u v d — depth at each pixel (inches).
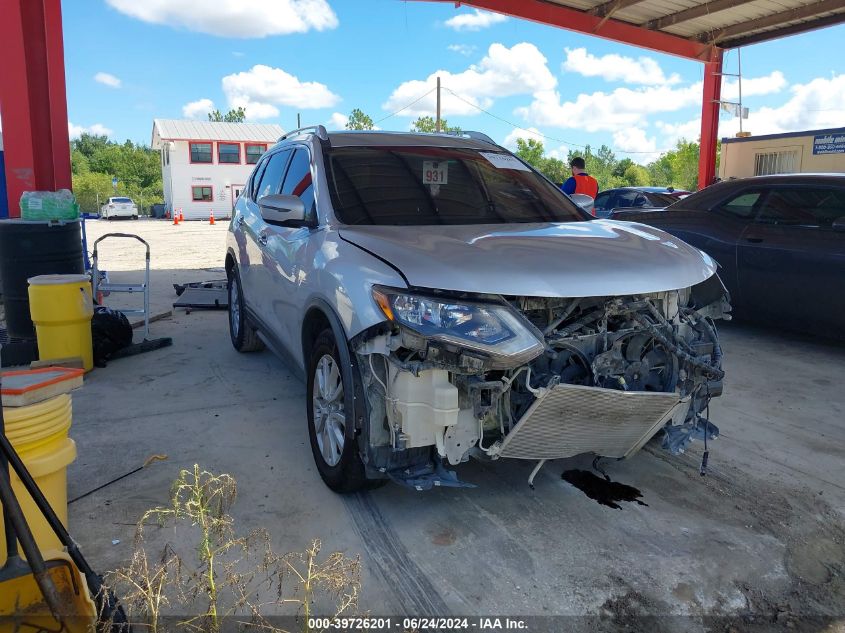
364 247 123.5
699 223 280.8
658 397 117.4
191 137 1875.0
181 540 116.0
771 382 211.8
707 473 146.1
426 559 112.0
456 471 144.0
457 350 102.8
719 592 104.7
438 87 1385.3
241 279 219.5
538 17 479.2
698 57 576.7
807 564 112.6
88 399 190.2
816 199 245.4
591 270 114.7
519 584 105.7
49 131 283.3
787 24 517.7
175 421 173.3
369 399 115.5
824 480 143.7
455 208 153.7
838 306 230.7
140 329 281.1
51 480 99.7
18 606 81.3
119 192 2539.4
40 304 203.0
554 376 108.1
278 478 140.6
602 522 124.8
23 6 272.1
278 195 149.0
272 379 210.4
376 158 165.2
